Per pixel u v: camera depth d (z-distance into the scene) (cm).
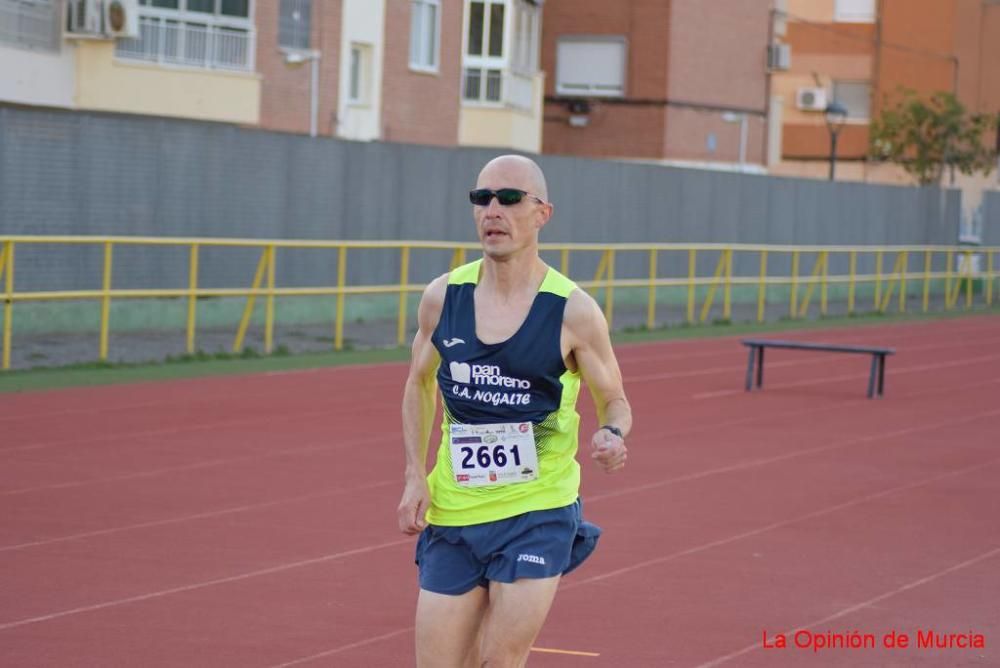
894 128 8700
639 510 1781
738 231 5906
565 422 852
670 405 2847
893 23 9625
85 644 1162
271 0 4594
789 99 9688
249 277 3994
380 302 4391
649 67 7000
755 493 1920
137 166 3666
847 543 1625
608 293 4341
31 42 3841
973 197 9738
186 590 1341
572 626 1254
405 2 5256
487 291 853
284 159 4050
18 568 1406
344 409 2570
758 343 3130
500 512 838
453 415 856
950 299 6781
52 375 2836
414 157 4469
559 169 4950
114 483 1845
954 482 2053
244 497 1784
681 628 1256
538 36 6294
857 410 2862
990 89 9775
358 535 1591
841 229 6556
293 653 1151
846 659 1177
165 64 4222
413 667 1119
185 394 2683
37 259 3425
